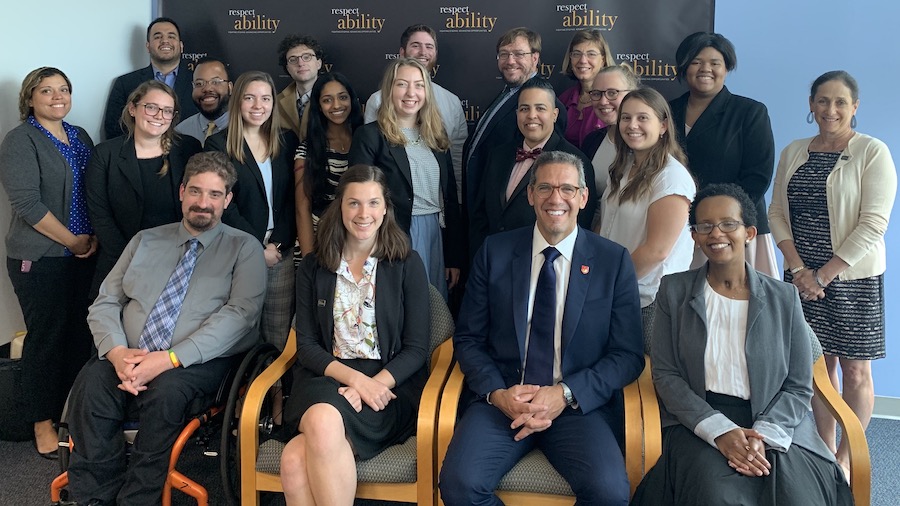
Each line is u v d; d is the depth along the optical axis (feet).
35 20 10.62
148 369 7.57
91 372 7.72
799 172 9.41
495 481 6.59
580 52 10.52
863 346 9.16
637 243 8.02
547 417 6.82
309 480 6.81
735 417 6.68
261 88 9.61
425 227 9.70
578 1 11.68
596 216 9.05
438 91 11.09
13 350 10.44
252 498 7.23
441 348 8.09
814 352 7.37
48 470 9.36
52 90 9.70
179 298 8.27
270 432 7.80
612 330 7.35
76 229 10.08
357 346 7.72
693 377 6.90
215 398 8.01
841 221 9.03
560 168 7.18
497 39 12.02
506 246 7.64
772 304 6.78
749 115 9.48
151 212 9.62
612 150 9.23
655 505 6.49
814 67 11.10
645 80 11.62
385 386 7.37
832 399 6.87
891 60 10.78
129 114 9.62
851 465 6.39
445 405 7.17
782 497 5.98
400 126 9.60
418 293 7.89
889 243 11.16
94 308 8.28
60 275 9.89
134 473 7.38
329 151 10.22
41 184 9.71
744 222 6.70
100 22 11.91
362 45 12.51
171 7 12.96
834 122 8.98
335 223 7.84
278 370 7.73
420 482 6.97
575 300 7.24
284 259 10.19
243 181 9.67
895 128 10.93
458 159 11.20
